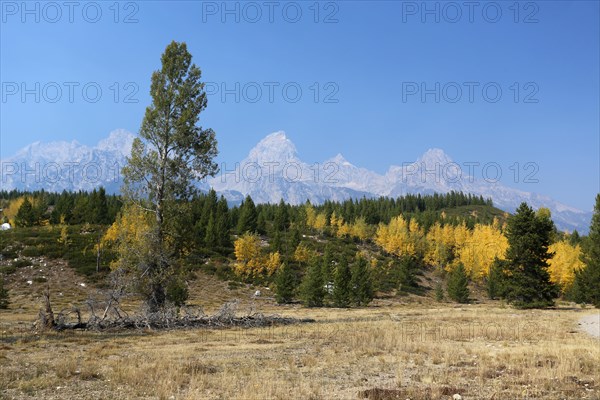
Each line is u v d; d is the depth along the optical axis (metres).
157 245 32.44
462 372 13.90
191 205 34.72
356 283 60.94
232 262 83.56
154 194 33.75
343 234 122.81
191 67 34.78
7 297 47.41
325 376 13.62
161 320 28.53
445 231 118.62
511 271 47.78
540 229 47.16
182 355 17.12
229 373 13.66
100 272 68.06
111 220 96.12
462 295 72.31
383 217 157.00
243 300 65.25
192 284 71.75
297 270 86.88
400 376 13.42
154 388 11.56
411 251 108.31
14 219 102.62
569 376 13.21
